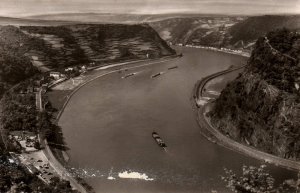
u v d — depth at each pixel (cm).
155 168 17825
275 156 18625
